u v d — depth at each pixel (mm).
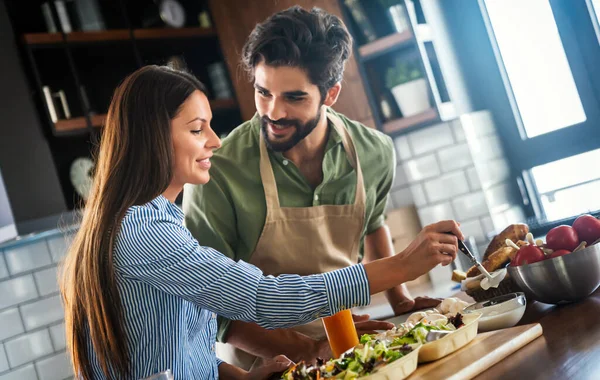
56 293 3562
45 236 3506
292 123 2244
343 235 2424
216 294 1539
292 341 2082
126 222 1567
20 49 3441
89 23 3652
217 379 1825
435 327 1558
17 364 3432
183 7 4031
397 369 1378
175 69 1710
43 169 3381
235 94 3918
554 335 1545
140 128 1620
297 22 2174
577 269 1771
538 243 1876
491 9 3865
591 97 3678
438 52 3711
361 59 3668
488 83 3926
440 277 3656
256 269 1576
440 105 3596
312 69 2191
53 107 3434
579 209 3807
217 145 1720
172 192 1706
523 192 3949
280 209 2320
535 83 3816
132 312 1585
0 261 3449
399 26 3605
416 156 3791
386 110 3740
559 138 3793
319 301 1542
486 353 1430
